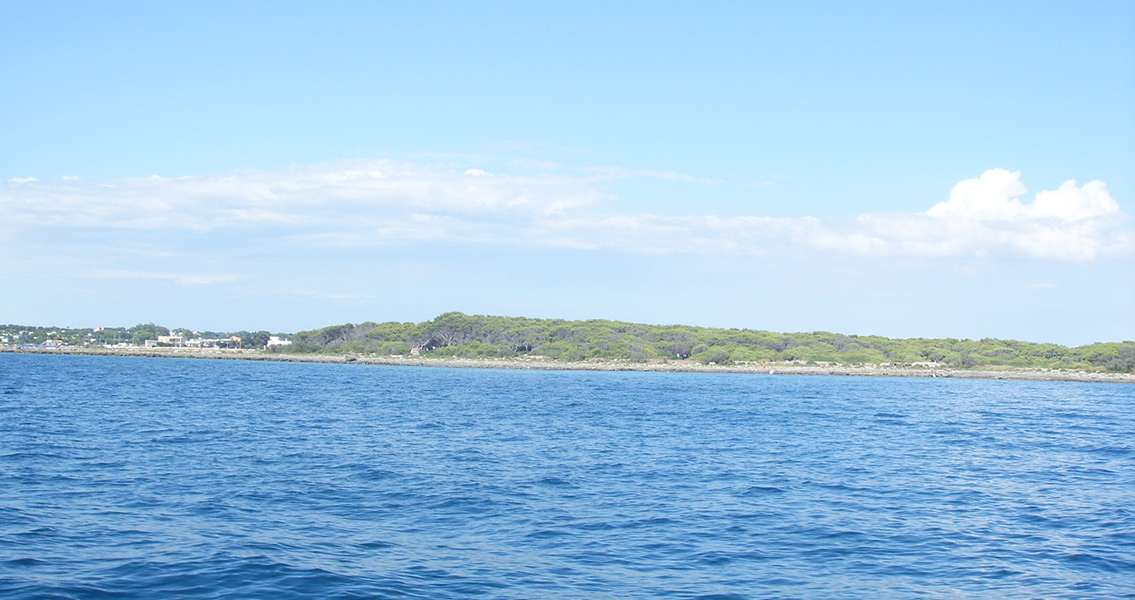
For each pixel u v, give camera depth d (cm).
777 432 4675
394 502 2377
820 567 1761
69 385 8312
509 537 1978
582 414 5884
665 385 11769
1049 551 1917
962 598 1567
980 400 9088
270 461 3148
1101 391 12394
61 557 1700
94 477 2683
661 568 1728
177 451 3369
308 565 1678
